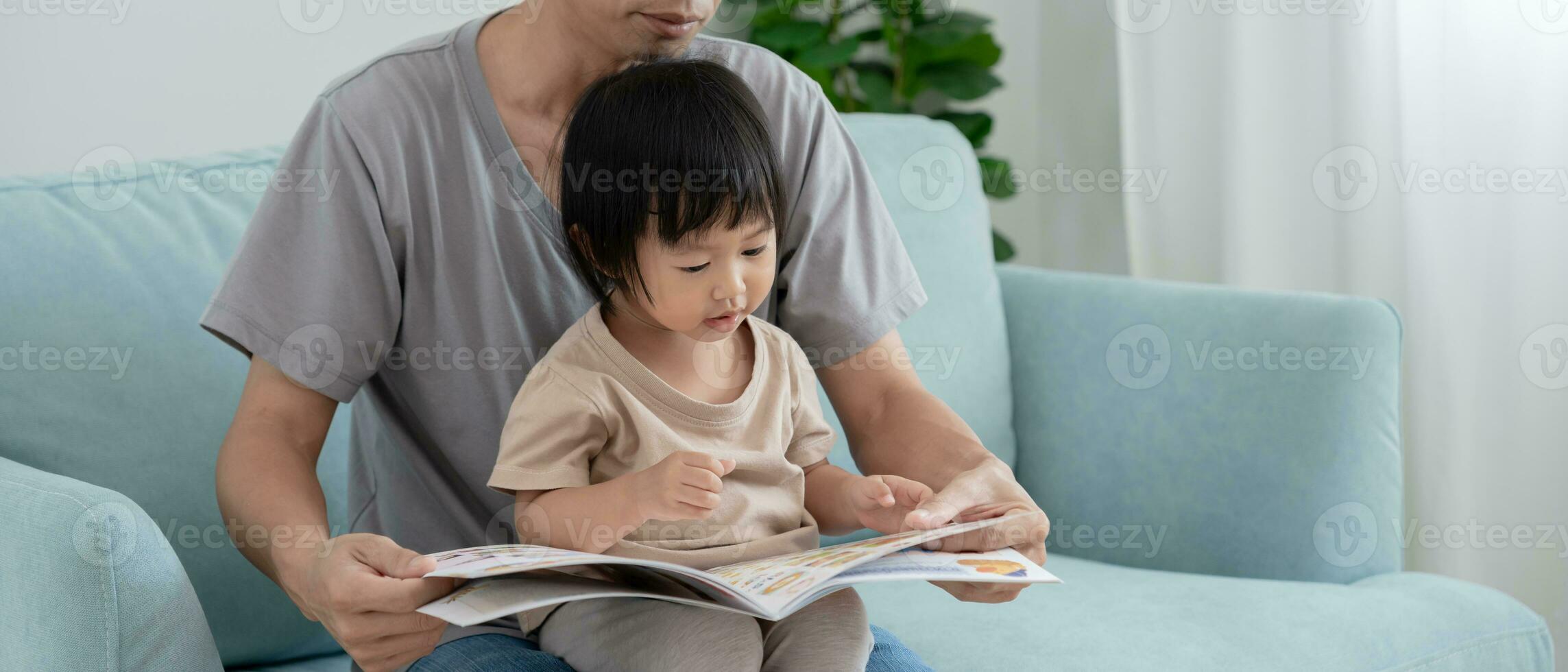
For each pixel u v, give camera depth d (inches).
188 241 44.2
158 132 60.6
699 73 33.0
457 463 37.2
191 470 41.7
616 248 32.1
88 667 28.3
